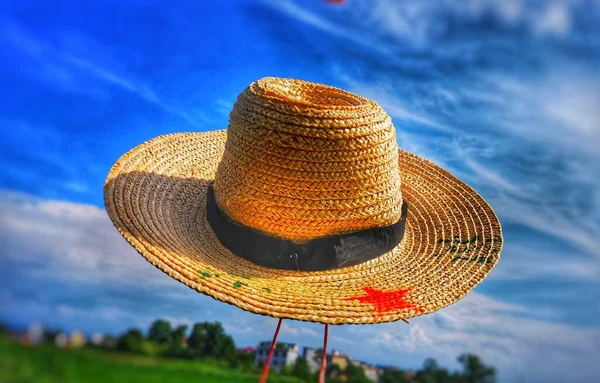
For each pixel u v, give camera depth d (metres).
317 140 1.63
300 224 1.68
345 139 1.65
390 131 1.79
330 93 1.93
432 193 2.27
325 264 1.71
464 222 2.10
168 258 1.65
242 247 1.72
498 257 1.91
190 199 2.06
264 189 1.67
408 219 2.14
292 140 1.63
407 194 2.29
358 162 1.68
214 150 2.35
